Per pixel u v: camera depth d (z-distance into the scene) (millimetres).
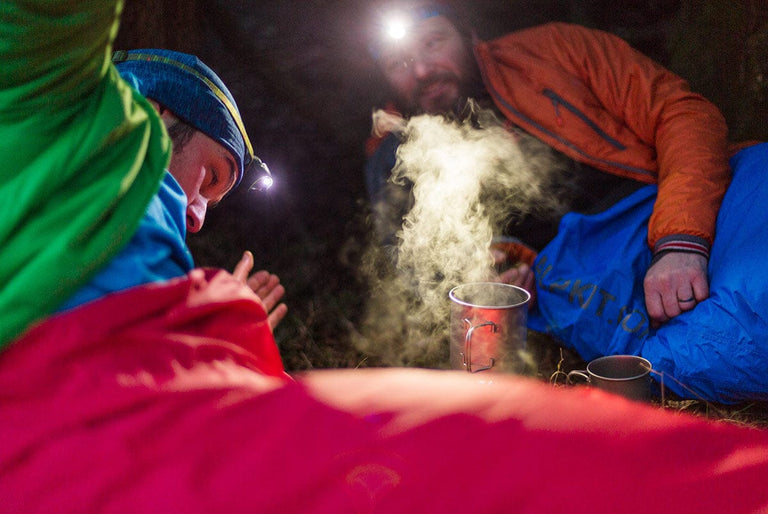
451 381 784
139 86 1284
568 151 2705
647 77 2699
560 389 762
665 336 2217
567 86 2721
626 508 606
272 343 968
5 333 758
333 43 5004
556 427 685
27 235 784
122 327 795
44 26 744
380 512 631
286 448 691
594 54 2805
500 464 653
